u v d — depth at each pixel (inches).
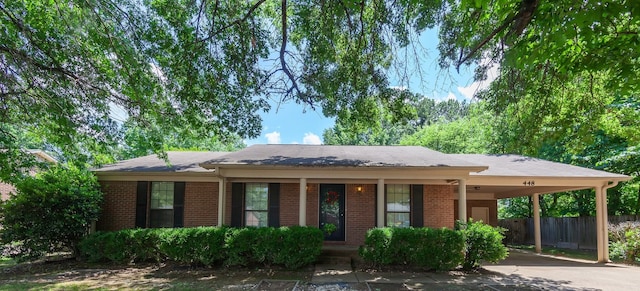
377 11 337.1
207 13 360.2
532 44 192.9
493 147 797.9
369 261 412.8
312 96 403.2
